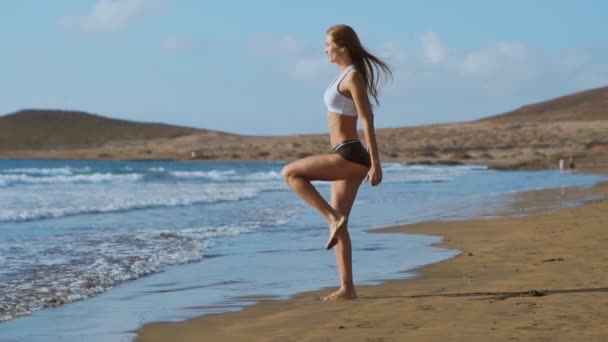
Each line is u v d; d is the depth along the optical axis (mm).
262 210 18844
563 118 162000
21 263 9477
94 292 7746
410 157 86812
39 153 114812
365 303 6551
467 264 9180
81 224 14844
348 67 6406
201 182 37531
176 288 7980
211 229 14016
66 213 17047
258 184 35031
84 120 148000
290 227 14641
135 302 7180
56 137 139500
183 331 5805
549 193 24938
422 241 12094
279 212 18219
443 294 6922
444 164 71688
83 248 10969
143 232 13258
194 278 8633
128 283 8344
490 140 115250
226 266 9547
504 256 9758
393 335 5203
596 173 47688
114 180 38469
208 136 139625
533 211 17453
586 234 11641
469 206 19812
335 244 6816
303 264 9688
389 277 8273
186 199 22312
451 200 22438
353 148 6453
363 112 6309
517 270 8414
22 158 103750
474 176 43875
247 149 111125
